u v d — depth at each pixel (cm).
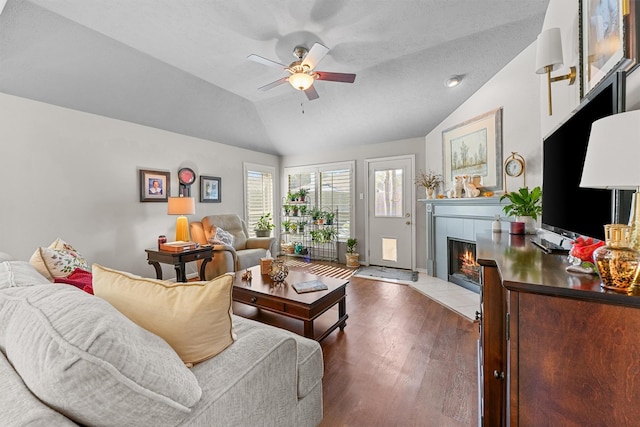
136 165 379
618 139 73
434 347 223
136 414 63
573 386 77
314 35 266
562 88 196
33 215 295
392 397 168
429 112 402
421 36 272
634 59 101
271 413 105
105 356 59
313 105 443
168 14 234
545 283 82
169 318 90
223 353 100
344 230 548
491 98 316
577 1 170
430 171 445
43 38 249
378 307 310
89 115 333
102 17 238
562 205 143
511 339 86
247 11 231
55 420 54
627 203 97
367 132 484
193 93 379
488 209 320
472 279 363
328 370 195
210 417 80
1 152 276
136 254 379
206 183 470
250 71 337
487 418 129
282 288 245
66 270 175
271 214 606
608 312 72
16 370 67
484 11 237
